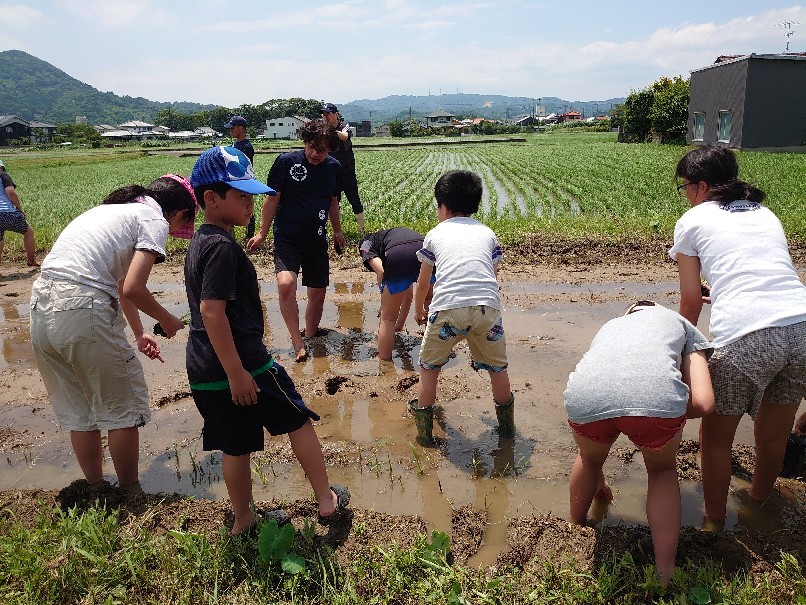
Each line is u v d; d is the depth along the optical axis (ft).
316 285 21.22
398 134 410.31
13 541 10.18
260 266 31.91
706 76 120.88
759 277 10.23
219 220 10.18
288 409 10.64
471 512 11.54
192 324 10.39
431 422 14.25
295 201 19.84
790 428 10.91
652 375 9.39
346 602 9.00
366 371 18.76
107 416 12.01
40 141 451.12
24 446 14.64
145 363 19.52
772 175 65.05
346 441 14.65
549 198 60.85
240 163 10.07
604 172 84.23
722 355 10.19
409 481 12.94
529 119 604.49
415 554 9.80
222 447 10.36
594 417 9.70
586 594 9.09
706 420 10.84
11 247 37.06
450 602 8.89
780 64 104.53
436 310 13.48
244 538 10.51
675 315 10.36
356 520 11.06
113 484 12.95
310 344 21.25
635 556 10.07
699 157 11.33
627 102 175.83
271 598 9.14
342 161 31.99
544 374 18.07
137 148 307.78
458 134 399.85
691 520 11.40
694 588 9.00
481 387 17.35
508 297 25.66
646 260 30.71
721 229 10.71
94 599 9.14
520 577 9.66
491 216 45.09
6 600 8.96
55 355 11.61
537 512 11.76
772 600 8.95
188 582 9.44
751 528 11.12
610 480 12.84
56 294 11.26
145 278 11.30
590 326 22.04
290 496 12.42
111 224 11.76
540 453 13.98
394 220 43.57
